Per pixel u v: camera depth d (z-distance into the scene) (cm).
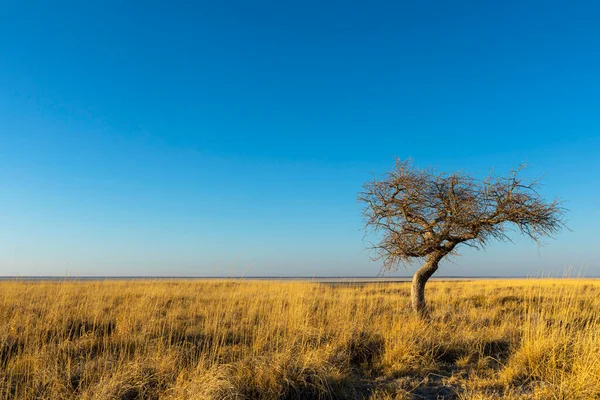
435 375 705
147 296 1319
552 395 576
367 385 668
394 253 1169
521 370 684
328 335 863
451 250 1138
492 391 625
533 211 1021
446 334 890
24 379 642
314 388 617
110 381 595
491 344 846
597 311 1027
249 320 1020
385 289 2281
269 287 1628
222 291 1631
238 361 700
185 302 1396
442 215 1109
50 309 1040
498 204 1043
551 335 764
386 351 784
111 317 1061
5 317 963
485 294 1797
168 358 693
